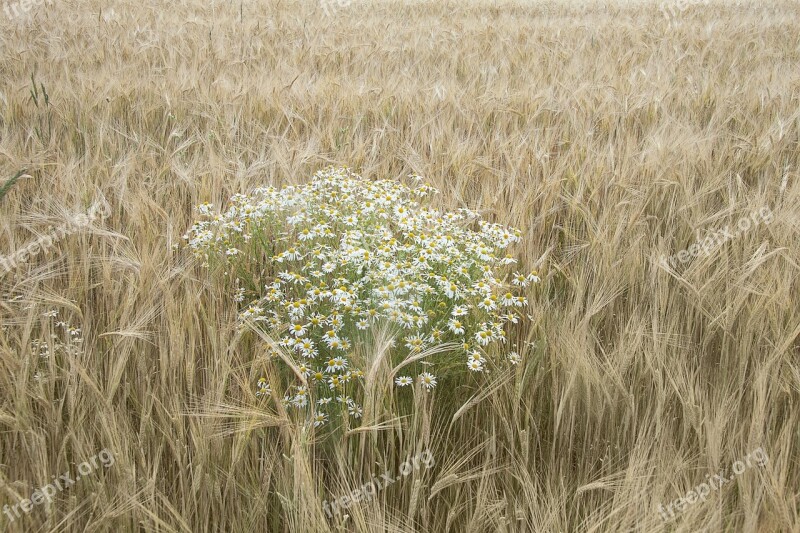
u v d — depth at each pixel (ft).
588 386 6.63
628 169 12.55
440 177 12.47
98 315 8.20
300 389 6.22
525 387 7.16
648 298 8.91
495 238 9.08
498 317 7.93
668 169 12.50
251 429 5.85
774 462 6.01
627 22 44.91
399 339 7.16
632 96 19.79
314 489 5.68
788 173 12.19
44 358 7.13
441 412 7.15
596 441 6.58
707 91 20.29
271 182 11.51
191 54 26.96
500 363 7.42
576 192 11.55
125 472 5.46
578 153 14.03
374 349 6.64
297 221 8.95
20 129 15.03
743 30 38.70
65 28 32.17
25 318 7.29
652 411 6.95
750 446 6.00
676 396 7.02
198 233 8.98
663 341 7.47
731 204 10.62
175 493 5.84
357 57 27.61
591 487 5.68
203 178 11.48
